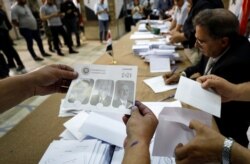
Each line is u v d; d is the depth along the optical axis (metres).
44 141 0.83
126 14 7.13
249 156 0.48
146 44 2.16
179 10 2.77
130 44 2.36
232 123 1.14
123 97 0.66
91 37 6.41
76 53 5.00
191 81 0.78
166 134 0.62
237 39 1.12
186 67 1.58
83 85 0.71
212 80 0.75
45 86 0.74
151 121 0.53
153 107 1.01
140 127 0.50
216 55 1.16
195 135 0.56
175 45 2.12
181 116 0.64
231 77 1.01
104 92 0.68
